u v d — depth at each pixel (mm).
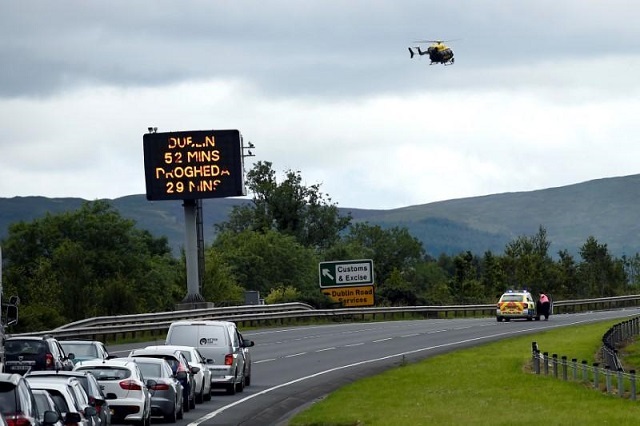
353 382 111562
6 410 43688
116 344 145500
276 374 120500
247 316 187625
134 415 72062
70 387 55719
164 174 183625
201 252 193500
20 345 87562
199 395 92625
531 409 78812
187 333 100875
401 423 72500
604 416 72312
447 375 109812
